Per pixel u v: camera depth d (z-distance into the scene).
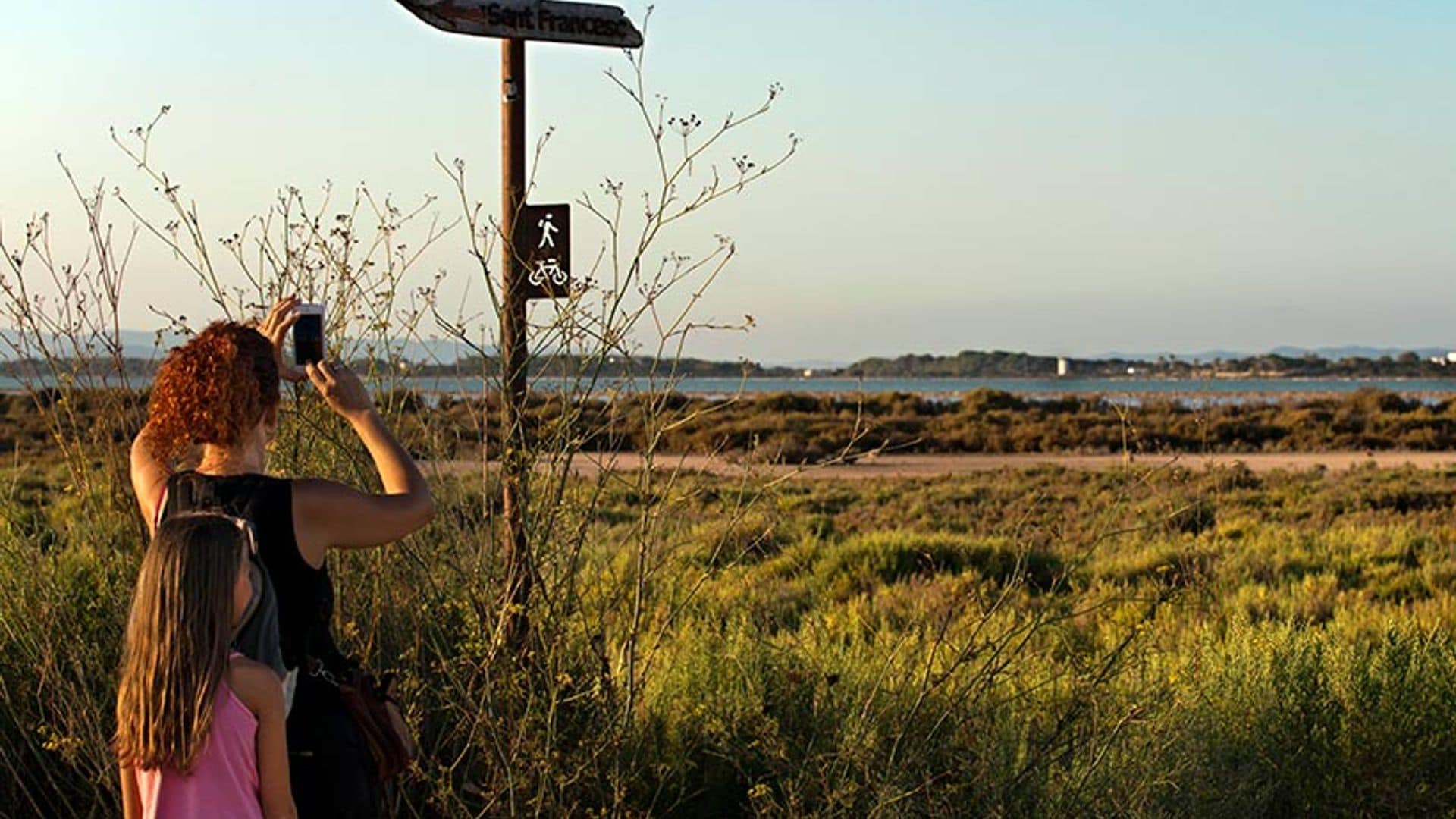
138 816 3.09
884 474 30.09
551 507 4.34
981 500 22.19
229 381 3.25
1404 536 14.23
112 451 4.73
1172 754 4.77
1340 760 5.21
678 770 4.78
